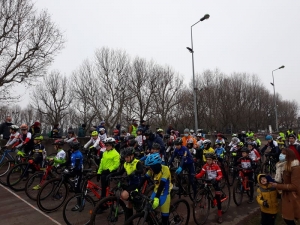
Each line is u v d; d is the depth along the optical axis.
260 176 4.67
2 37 12.06
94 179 6.49
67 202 4.95
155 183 4.04
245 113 33.44
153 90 26.67
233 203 7.00
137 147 8.66
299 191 3.96
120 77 24.42
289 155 4.16
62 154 6.63
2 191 7.11
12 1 12.15
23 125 8.24
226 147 13.24
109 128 23.83
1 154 8.36
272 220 4.65
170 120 30.92
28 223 5.15
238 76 35.03
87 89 24.84
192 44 16.05
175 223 4.67
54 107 31.61
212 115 30.81
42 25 13.15
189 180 6.84
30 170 7.39
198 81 32.25
